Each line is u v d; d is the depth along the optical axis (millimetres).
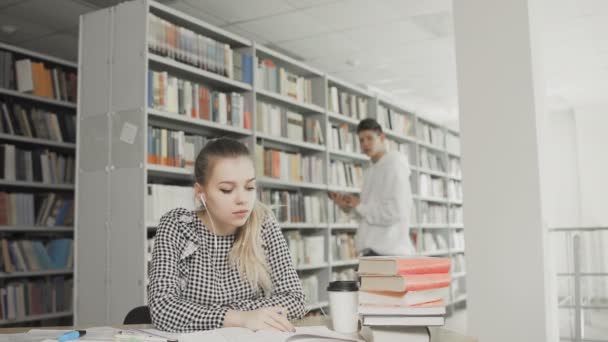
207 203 1433
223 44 3859
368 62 5824
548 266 2797
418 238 6516
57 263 4445
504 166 2742
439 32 4949
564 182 8078
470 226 2799
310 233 5039
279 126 4449
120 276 3072
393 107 6480
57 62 4727
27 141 4367
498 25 2805
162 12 3377
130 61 3188
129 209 3086
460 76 2883
